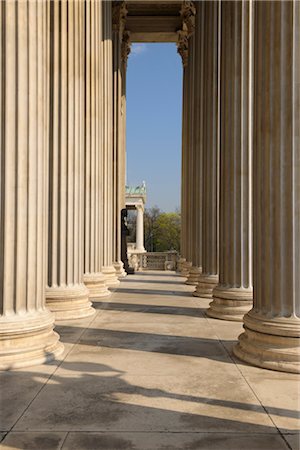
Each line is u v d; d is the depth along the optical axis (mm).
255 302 10383
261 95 10109
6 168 9289
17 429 6215
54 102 14562
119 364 9508
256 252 10352
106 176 26375
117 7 34406
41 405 7113
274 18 9836
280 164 9711
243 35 15203
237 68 15211
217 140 20422
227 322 14523
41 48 9805
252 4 15234
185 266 34094
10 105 9320
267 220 9922
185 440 5898
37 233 9742
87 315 15273
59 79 14625
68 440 5879
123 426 6324
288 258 9656
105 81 25891
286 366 9047
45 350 9719
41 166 9852
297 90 9664
